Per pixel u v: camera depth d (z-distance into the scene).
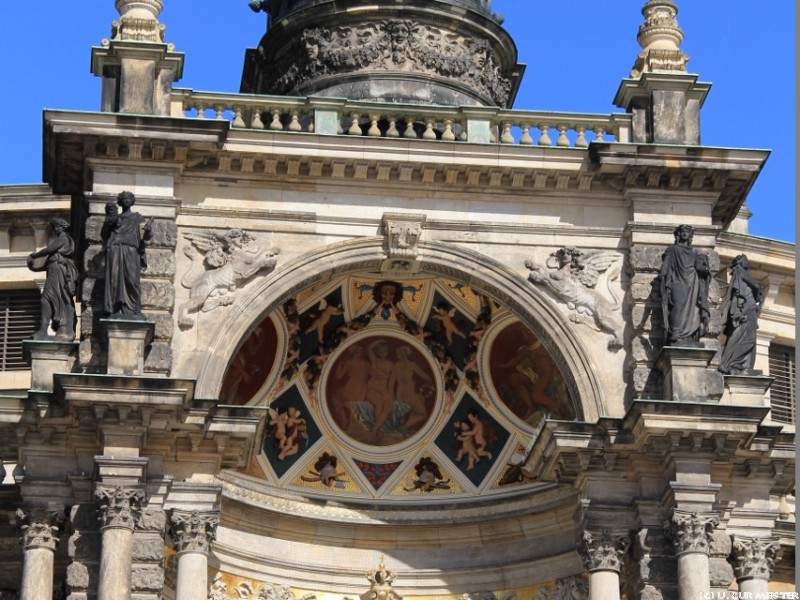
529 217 58.38
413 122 59.47
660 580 55.41
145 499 54.09
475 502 61.44
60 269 56.41
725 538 56.03
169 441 54.81
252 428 55.16
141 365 54.69
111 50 57.53
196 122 56.47
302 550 60.97
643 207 58.34
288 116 61.66
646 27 60.28
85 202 57.50
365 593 59.91
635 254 57.88
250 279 56.94
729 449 55.72
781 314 71.75
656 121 58.88
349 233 57.66
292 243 57.41
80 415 54.06
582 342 57.47
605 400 57.00
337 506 61.38
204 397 55.28
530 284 57.84
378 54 64.56
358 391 61.97
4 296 69.50
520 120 59.28
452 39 65.31
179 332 56.09
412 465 62.12
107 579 52.84
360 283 60.09
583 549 56.09
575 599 59.53
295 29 65.62
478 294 60.22
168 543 55.84
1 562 58.97
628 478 56.34
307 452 61.56
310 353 61.22
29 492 54.84
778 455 56.94
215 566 59.22
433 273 58.47
